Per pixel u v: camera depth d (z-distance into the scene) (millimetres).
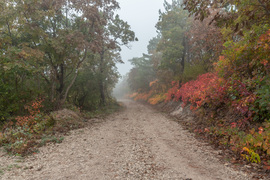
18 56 10539
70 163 4938
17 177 4039
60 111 12117
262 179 3596
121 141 7312
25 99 12109
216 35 10531
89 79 20594
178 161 4949
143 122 12219
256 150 4598
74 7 13500
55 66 14492
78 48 13250
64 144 6871
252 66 7000
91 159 5250
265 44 5570
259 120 5957
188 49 20969
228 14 5957
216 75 10617
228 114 7801
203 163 4723
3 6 11164
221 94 8320
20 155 5578
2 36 11742
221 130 6824
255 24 6344
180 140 7152
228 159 4809
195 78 16641
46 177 4047
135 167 4598
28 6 11555
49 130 8922
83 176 4102
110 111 20516
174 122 11500
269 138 4453
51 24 14133
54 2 12930
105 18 16266
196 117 10672
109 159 5230
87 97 21781
